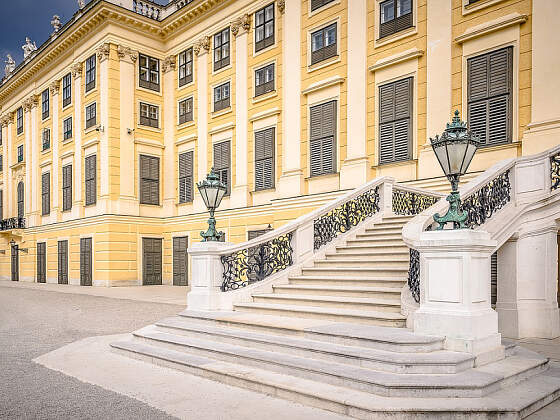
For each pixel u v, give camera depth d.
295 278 9.37
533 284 8.80
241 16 20.12
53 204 27.39
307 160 16.83
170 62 24.00
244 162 19.77
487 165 12.25
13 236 31.67
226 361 6.57
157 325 8.52
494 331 6.06
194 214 22.12
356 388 5.16
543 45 11.38
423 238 6.21
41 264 28.44
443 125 13.14
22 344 8.70
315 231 10.16
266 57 19.03
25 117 30.80
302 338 6.64
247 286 9.12
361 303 7.52
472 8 12.67
